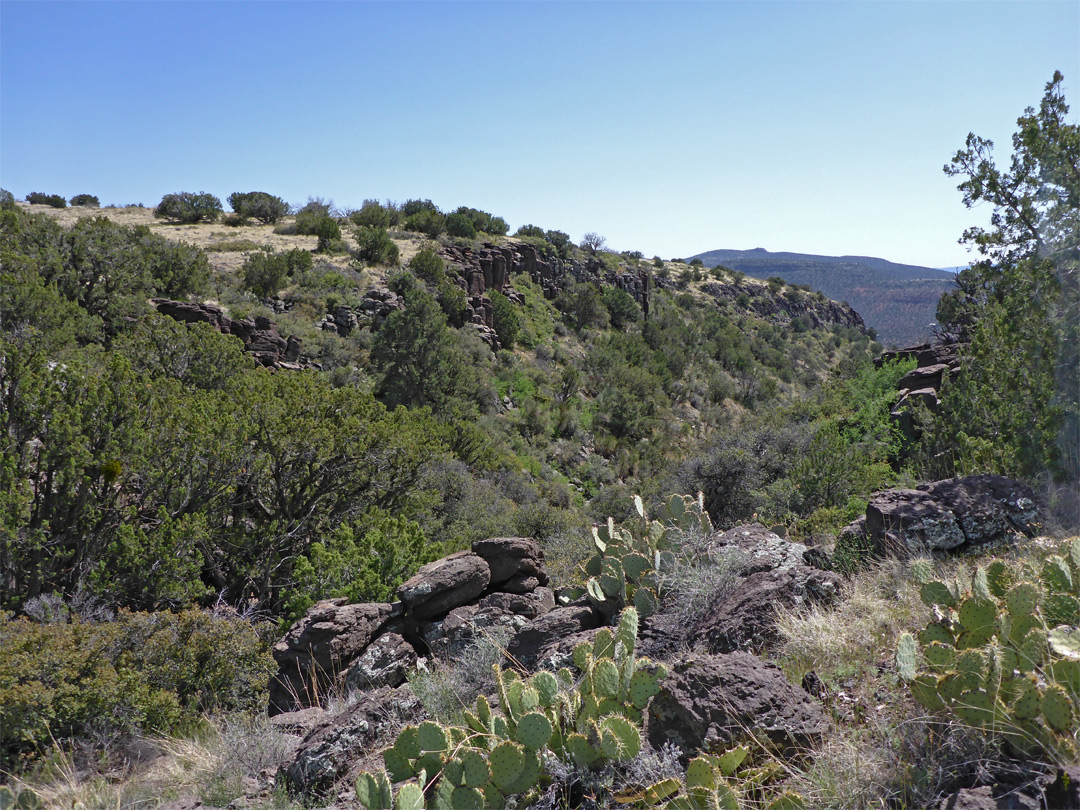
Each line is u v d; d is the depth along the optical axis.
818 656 3.62
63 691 5.23
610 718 2.93
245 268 41.91
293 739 4.71
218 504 12.52
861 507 9.38
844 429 15.62
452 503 19.66
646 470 43.75
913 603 3.87
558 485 32.84
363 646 6.20
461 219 73.19
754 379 81.56
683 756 2.98
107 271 28.66
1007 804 2.14
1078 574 3.23
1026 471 6.49
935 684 2.66
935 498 5.09
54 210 61.06
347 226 64.88
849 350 131.75
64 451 10.29
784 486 11.98
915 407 12.80
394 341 36.09
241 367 19.53
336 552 9.76
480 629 5.89
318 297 42.25
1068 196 6.71
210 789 4.02
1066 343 6.54
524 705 3.19
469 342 47.59
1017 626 2.88
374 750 4.16
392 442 15.07
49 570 9.66
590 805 2.86
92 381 11.26
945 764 2.50
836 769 2.60
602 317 77.25
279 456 13.99
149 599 9.92
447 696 4.74
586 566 6.48
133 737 5.26
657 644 4.57
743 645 4.08
